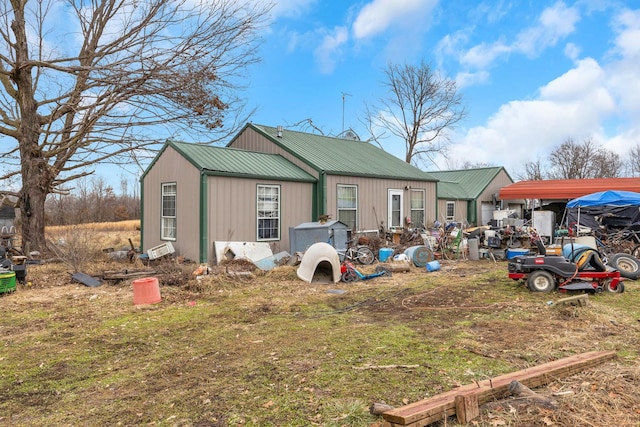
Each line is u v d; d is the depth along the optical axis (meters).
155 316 6.87
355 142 19.94
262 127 16.70
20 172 14.80
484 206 25.33
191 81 12.88
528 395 3.47
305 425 3.26
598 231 15.08
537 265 8.30
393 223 16.70
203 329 6.10
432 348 4.90
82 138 14.27
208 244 11.65
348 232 13.39
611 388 3.63
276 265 11.77
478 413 3.23
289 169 14.02
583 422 3.08
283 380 4.11
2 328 6.27
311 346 5.11
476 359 4.50
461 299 7.79
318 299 8.04
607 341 5.04
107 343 5.52
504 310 6.81
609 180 22.81
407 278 10.44
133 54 12.80
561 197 21.98
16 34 13.71
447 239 15.24
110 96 13.62
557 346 4.87
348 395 3.72
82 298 8.24
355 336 5.47
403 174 17.16
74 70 12.70
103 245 17.92
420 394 3.68
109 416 3.54
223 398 3.78
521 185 24.38
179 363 4.75
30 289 9.18
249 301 7.91
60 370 4.63
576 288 7.84
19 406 3.79
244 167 12.70
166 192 13.09
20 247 15.48
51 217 28.17
